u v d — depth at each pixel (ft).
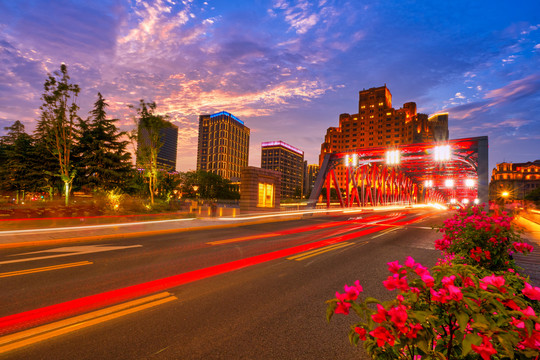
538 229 51.49
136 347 10.28
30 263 23.00
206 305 14.55
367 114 492.95
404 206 241.55
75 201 70.69
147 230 44.14
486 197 104.01
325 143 514.68
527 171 355.56
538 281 18.48
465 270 5.33
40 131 87.92
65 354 9.70
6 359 9.30
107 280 18.52
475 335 3.84
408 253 31.42
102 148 88.69
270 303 15.01
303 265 24.00
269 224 65.87
